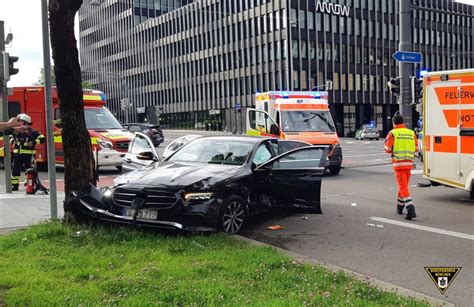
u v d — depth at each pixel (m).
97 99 18.75
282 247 7.20
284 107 17.45
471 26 83.38
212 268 5.57
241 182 7.88
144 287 4.86
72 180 7.52
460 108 10.77
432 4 77.38
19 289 4.76
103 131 17.50
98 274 5.27
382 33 71.25
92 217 7.39
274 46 64.12
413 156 9.45
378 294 4.88
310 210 9.04
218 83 74.50
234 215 7.75
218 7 73.50
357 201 11.38
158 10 94.44
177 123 84.12
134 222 7.17
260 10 66.00
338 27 66.44
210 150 8.98
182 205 7.11
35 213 9.40
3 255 6.07
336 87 66.12
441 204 10.90
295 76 62.38
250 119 19.19
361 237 7.82
